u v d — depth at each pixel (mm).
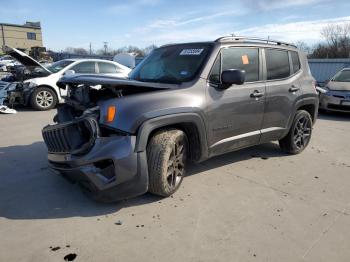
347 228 3219
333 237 3055
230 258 2721
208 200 3730
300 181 4379
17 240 2902
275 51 4945
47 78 9727
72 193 3830
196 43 4430
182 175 3893
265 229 3158
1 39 81438
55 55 36875
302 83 5344
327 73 20188
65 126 3424
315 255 2783
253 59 4566
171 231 3092
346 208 3633
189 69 4062
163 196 3723
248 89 4379
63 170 3410
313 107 5695
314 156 5516
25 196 3744
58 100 9945
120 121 3227
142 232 3064
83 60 10555
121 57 12664
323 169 4871
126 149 3205
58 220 3244
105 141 3213
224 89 4086
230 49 4289
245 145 4598
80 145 3348
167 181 3645
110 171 3275
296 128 5406
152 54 4871
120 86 3422
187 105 3631
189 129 3852
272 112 4809
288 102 5043
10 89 9328
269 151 5695
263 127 4750
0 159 4977
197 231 3102
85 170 3197
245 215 3418
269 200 3775
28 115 8812
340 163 5176
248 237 3020
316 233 3113
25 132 6746
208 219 3320
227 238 2998
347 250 2863
